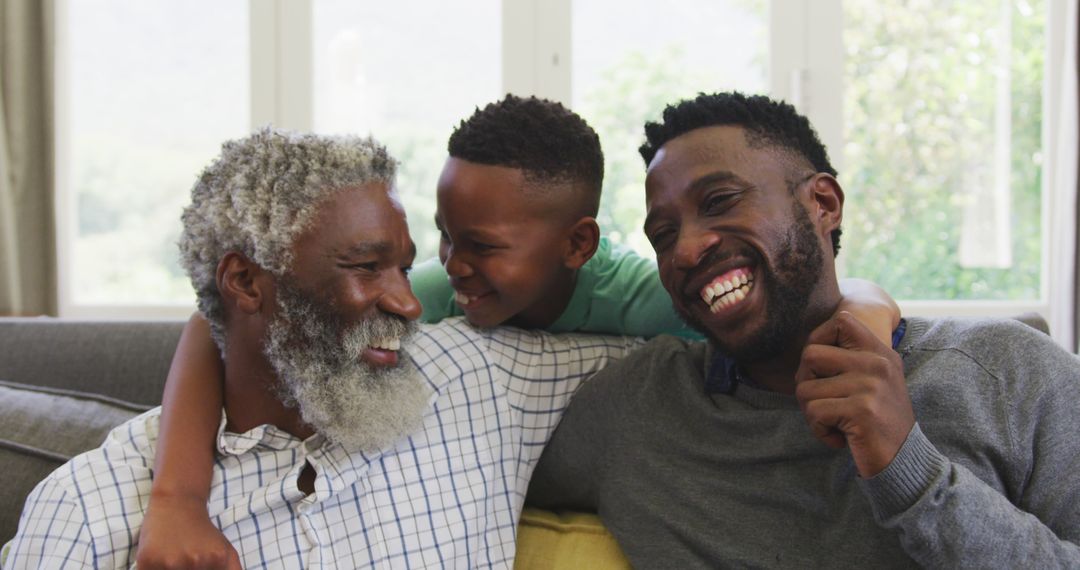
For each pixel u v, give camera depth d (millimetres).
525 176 1155
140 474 932
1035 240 2689
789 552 1000
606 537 1133
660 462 1105
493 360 1189
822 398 890
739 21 2723
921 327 1064
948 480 864
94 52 2828
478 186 1151
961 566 858
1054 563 856
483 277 1174
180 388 980
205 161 2846
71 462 948
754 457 1046
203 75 2824
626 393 1171
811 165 1090
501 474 1118
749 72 2734
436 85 2803
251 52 2770
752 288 1039
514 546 1105
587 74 2756
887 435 862
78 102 2832
